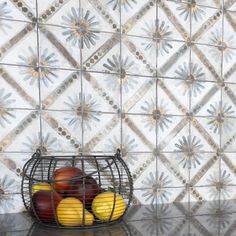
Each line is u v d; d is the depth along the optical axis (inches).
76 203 25.1
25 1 30.5
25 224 27.0
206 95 38.0
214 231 26.8
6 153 30.2
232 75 39.2
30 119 31.0
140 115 35.0
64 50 32.1
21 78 30.7
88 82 33.0
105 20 33.5
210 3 38.0
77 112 32.7
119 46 34.1
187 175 37.0
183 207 34.9
